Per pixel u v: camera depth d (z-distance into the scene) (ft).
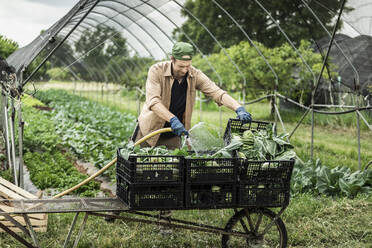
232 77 62.69
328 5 23.22
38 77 19.85
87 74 83.87
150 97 15.38
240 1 57.62
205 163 12.19
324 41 30.53
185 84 16.34
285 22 45.32
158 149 13.52
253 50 58.03
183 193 12.17
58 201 12.21
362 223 16.55
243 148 13.28
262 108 57.88
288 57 53.11
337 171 21.72
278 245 14.83
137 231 15.88
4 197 16.65
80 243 14.76
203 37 71.46
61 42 17.94
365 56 24.75
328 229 16.24
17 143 30.86
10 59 29.58
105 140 33.09
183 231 16.14
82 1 16.43
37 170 25.34
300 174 22.45
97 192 22.25
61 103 65.05
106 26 45.44
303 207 18.30
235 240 15.60
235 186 12.43
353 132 40.19
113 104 70.54
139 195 11.85
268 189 12.68
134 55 55.93
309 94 48.93
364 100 26.37
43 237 15.14
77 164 29.66
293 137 39.50
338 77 30.17
